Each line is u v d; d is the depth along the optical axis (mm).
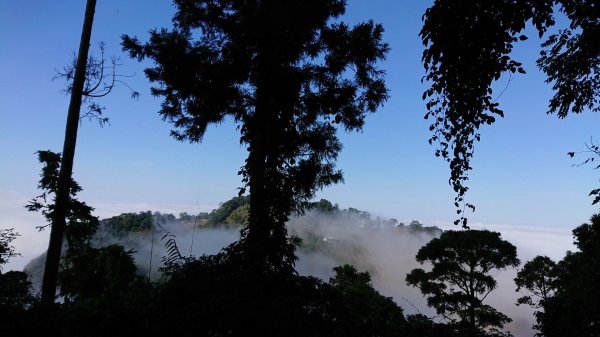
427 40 5840
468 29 5352
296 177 11703
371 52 13227
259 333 4664
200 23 13734
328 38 13016
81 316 4762
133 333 4473
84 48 9438
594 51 7711
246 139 12000
